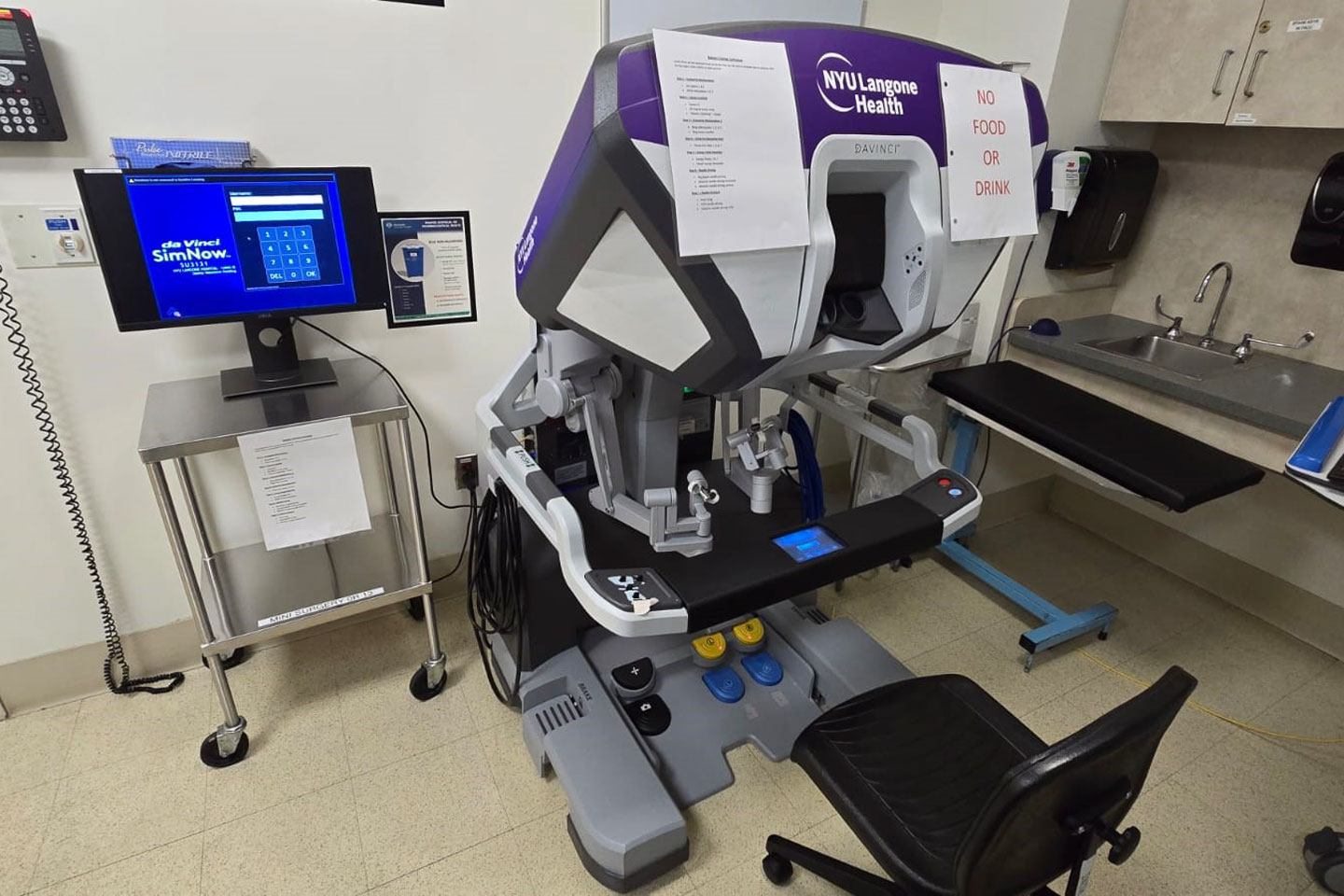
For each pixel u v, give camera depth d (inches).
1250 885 58.1
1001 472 107.3
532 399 62.7
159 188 54.0
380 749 67.1
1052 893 46.8
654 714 67.2
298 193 58.8
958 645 84.6
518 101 70.7
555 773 61.9
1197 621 90.8
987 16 86.0
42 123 52.6
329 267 62.3
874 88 33.5
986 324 93.2
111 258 54.2
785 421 64.1
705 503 48.4
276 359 64.8
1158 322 97.6
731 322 33.0
